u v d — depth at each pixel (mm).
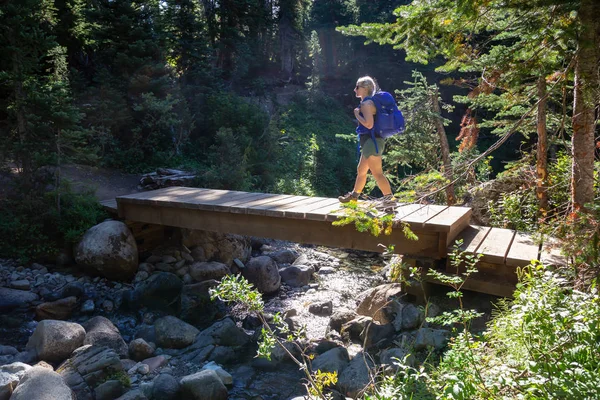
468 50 4473
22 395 4250
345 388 5191
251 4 29781
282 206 7859
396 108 5730
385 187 5867
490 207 8516
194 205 8531
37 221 9172
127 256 8953
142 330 7250
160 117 15141
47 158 8961
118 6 15484
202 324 7836
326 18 41438
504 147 18906
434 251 6191
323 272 10914
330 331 6996
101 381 5262
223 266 9867
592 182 4465
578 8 3748
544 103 6734
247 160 16641
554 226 4312
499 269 5688
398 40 4504
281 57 34969
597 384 2273
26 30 9664
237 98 20000
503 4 4004
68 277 8734
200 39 19875
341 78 36281
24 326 6992
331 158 22734
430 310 5938
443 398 2617
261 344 3514
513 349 3080
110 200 11000
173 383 5449
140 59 15156
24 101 9039
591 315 2863
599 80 4066
